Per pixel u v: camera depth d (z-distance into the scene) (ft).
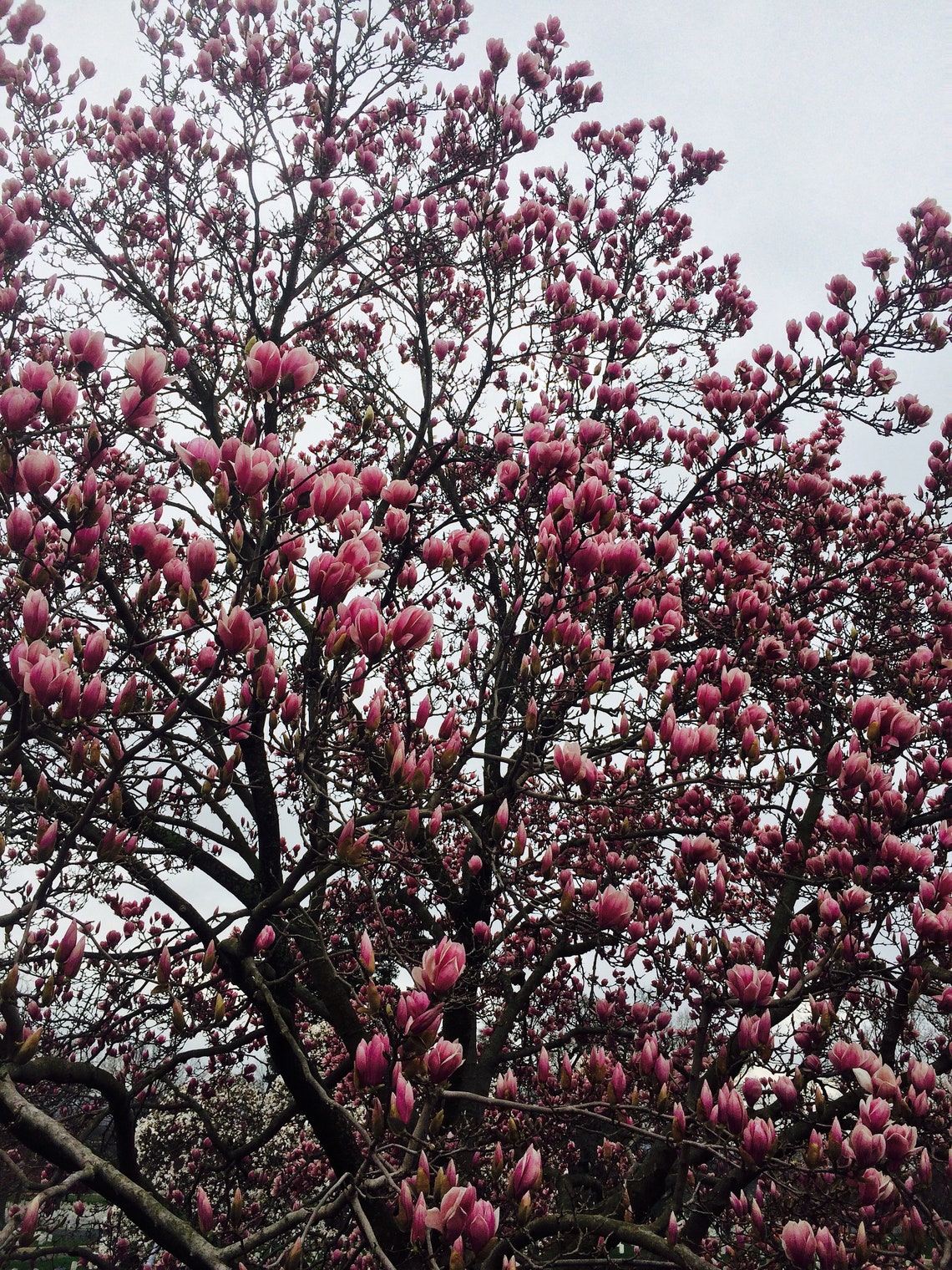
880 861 14.52
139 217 26.68
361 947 10.11
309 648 14.26
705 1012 12.92
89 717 9.70
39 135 24.06
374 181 28.30
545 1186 24.45
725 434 25.90
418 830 11.88
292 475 11.53
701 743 14.01
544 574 14.07
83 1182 10.37
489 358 26.37
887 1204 10.77
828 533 28.63
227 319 27.84
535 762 15.75
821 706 25.72
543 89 26.61
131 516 23.24
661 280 34.60
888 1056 20.52
